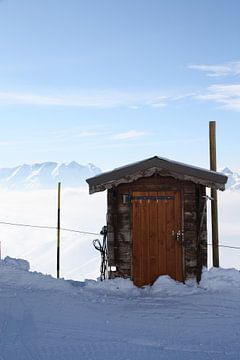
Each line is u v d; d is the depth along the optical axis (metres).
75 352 7.43
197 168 13.45
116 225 13.94
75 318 9.78
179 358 7.18
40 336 8.34
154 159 13.55
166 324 9.41
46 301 11.22
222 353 7.47
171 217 13.78
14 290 12.25
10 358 7.08
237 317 9.96
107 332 8.73
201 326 9.25
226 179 13.37
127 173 13.62
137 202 13.89
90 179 13.74
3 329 8.74
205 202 13.64
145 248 13.80
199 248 13.62
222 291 12.51
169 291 12.72
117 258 13.89
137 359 7.12
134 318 9.89
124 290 13.14
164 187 13.83
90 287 13.29
